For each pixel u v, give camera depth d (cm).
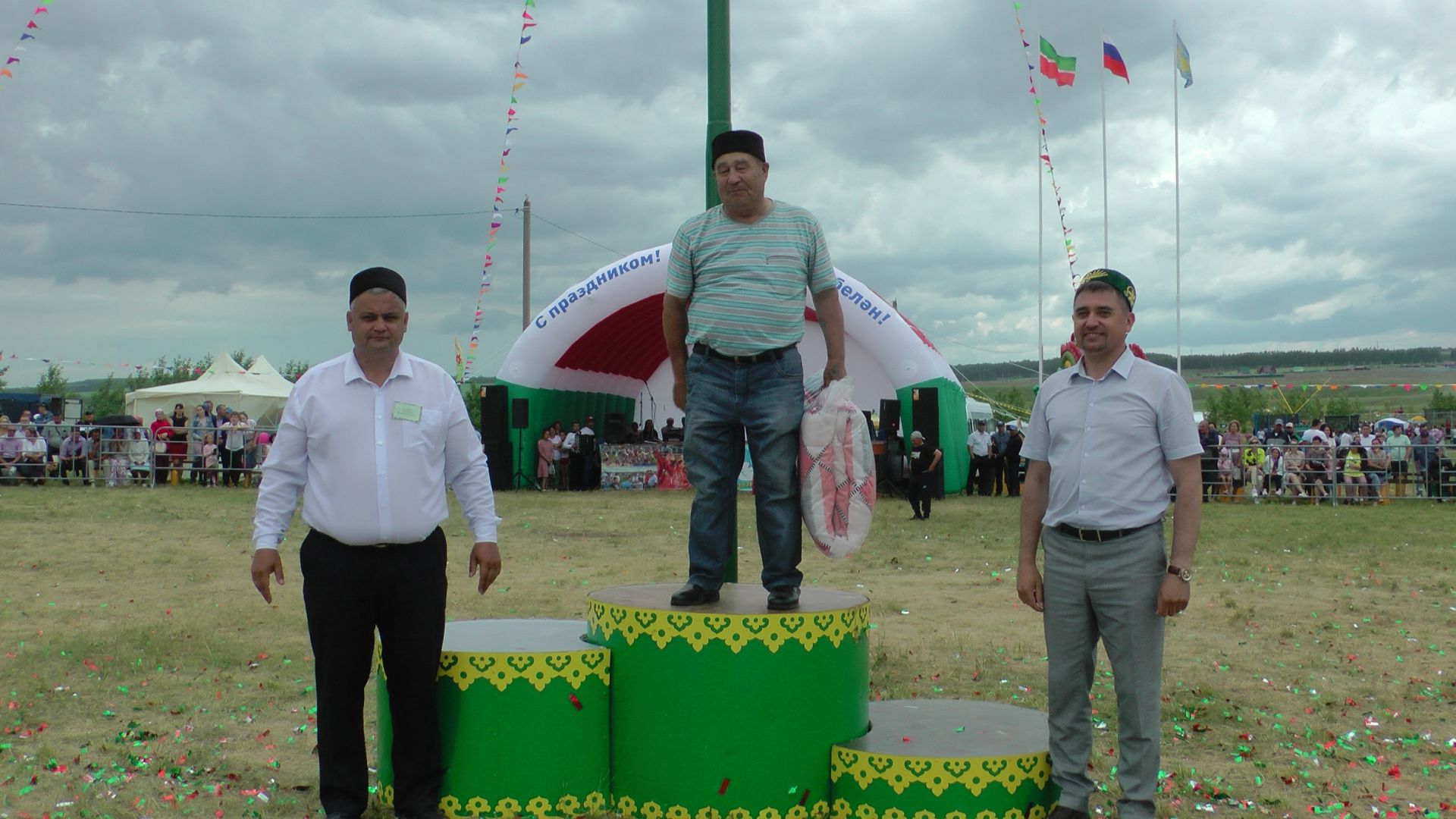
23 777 520
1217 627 941
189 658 777
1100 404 437
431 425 448
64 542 1470
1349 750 586
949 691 712
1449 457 2595
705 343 477
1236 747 593
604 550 1490
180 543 1478
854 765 455
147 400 3334
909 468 2112
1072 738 445
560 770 466
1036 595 460
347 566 441
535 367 2764
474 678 466
